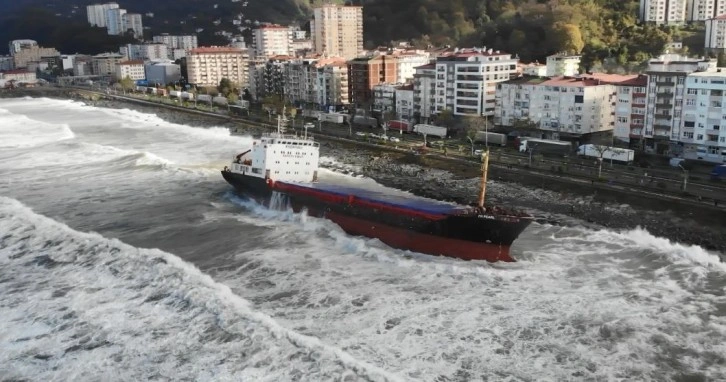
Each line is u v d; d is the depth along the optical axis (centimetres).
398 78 18412
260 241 7475
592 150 11112
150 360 4781
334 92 18900
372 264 6750
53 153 13175
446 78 14862
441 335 5153
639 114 11444
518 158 11294
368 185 10038
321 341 5031
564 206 8594
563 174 9925
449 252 7025
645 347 4969
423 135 13988
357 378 4453
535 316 5466
